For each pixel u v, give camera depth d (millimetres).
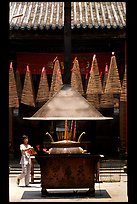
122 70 23688
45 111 12562
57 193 13641
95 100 20688
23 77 24406
